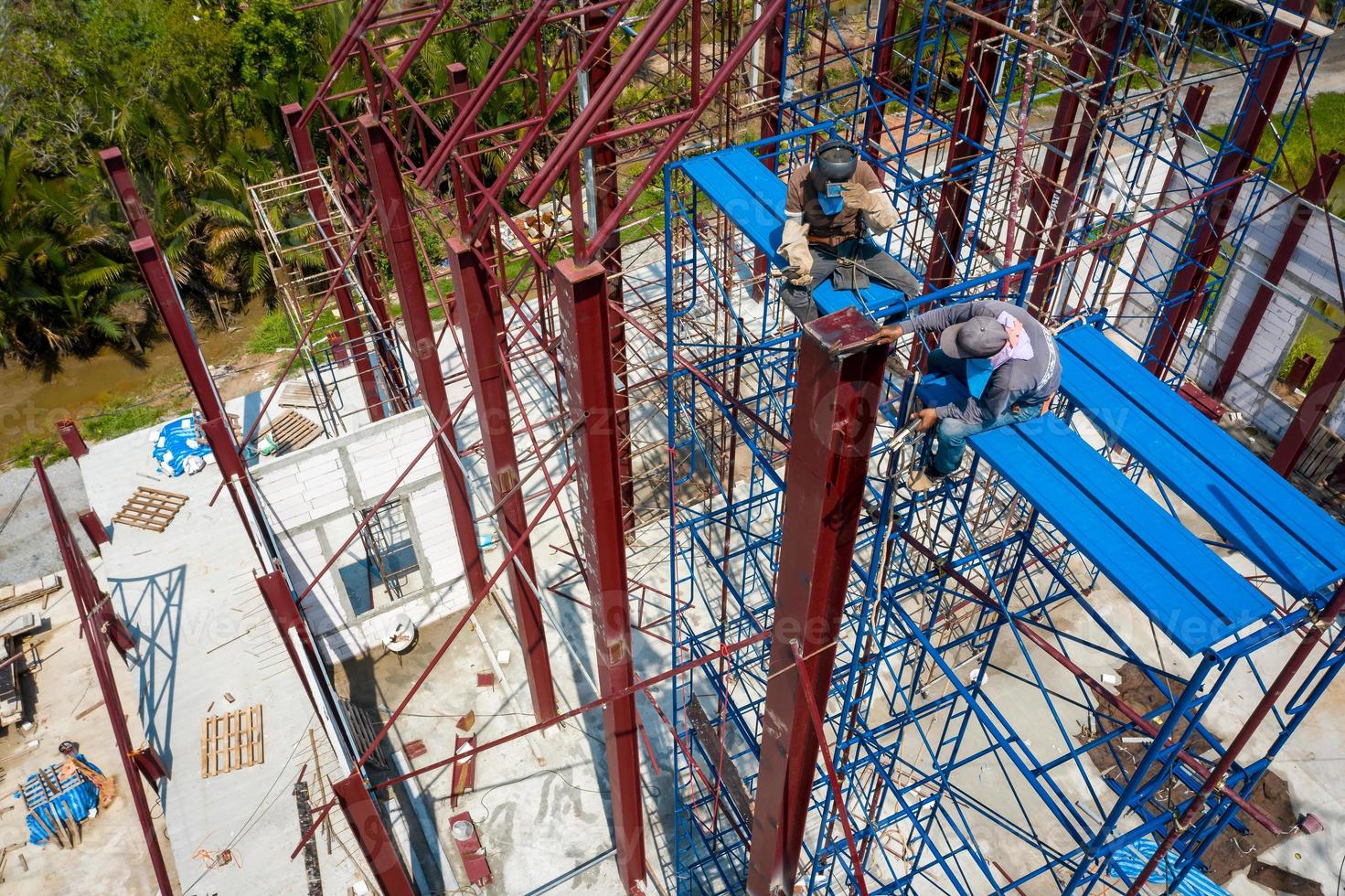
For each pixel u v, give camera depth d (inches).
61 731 542.9
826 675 278.5
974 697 390.0
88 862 487.5
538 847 479.8
